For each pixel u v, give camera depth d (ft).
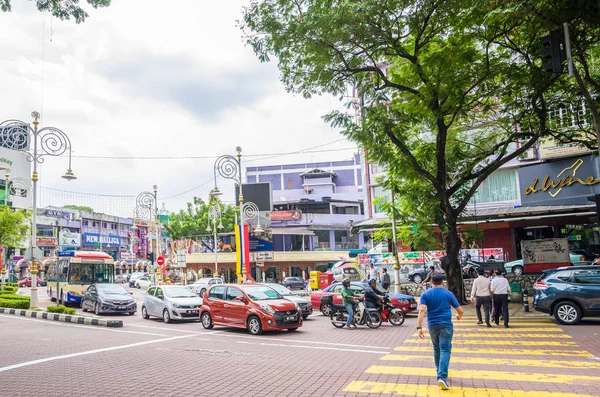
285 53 52.95
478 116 66.69
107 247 257.34
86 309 81.20
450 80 52.31
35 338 48.37
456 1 46.78
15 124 73.41
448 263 64.80
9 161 180.96
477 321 52.11
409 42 57.41
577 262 82.33
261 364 33.37
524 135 59.62
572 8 38.55
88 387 27.22
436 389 24.66
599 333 41.42
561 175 91.76
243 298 53.36
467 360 31.94
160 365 33.63
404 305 60.39
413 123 59.72
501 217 91.56
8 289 119.34
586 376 26.43
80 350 40.63
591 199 41.19
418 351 36.91
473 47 54.60
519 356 32.86
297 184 247.50
